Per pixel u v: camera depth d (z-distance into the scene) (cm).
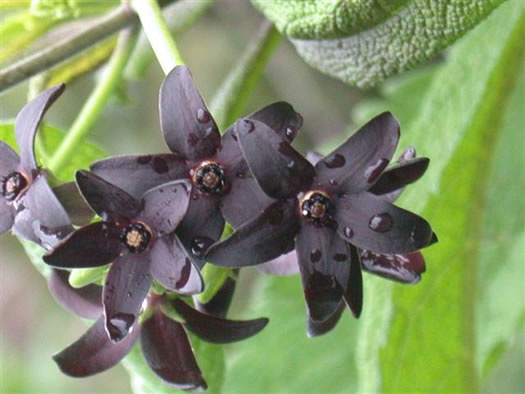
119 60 13
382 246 10
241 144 10
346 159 10
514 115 17
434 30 12
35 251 12
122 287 10
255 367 18
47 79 14
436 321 15
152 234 10
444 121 14
